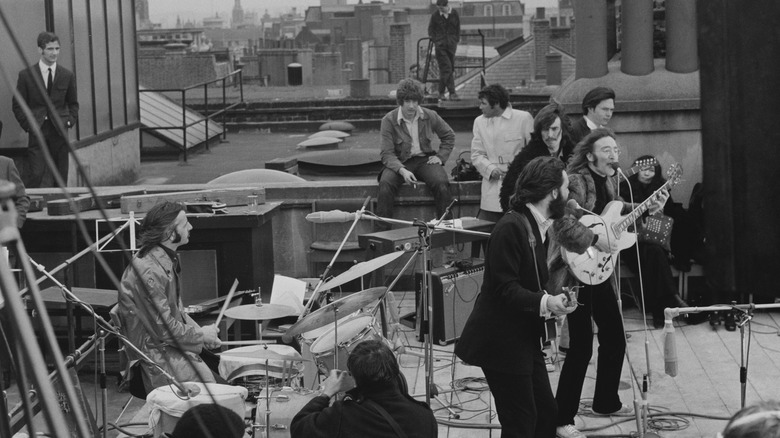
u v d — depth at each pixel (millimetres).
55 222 10555
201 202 10898
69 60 16953
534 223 6891
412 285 13047
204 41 114562
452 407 9023
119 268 10664
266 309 8367
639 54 12469
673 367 7516
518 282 6785
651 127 12359
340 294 12688
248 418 8391
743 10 1446
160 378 8039
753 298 11242
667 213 11344
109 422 8945
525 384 6852
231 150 25969
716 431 8328
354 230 13062
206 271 10766
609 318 8297
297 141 28250
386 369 5965
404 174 12727
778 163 1439
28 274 1477
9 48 15297
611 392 8523
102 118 18875
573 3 12625
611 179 8750
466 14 120375
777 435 2840
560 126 9492
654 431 8266
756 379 9500
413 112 12867
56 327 10727
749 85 1451
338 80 78125
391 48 75188
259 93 44062
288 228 13234
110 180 19203
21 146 15180
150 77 56938
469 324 6996
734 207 1481
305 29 107500
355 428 5859
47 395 1312
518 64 57406
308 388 8344
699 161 12430
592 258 7867
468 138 26109
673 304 10945
